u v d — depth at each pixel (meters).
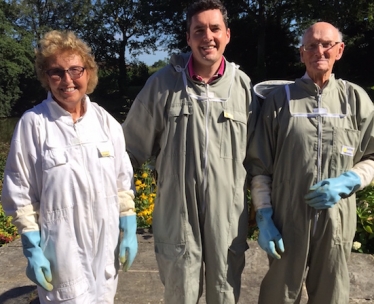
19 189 2.13
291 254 2.53
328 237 2.47
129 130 2.66
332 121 2.41
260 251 4.20
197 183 2.43
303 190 2.44
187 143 2.44
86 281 2.22
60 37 2.17
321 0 21.30
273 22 28.56
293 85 2.52
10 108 32.34
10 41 31.64
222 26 2.41
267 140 2.54
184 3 28.66
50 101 2.20
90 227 2.21
